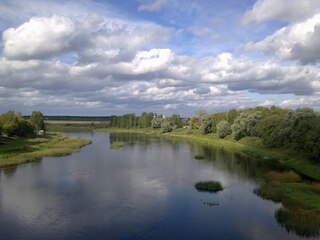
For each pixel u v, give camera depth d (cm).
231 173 5672
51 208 3691
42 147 9162
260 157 7719
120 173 5644
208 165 6538
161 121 19888
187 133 15338
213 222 3269
